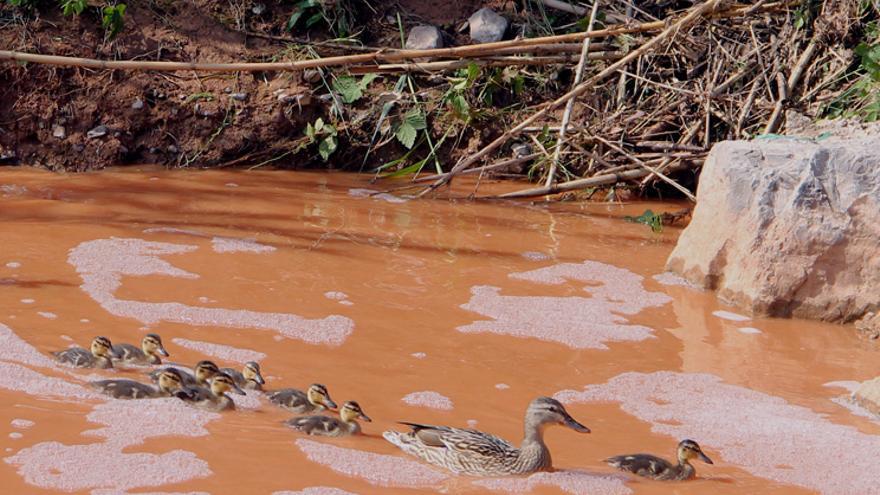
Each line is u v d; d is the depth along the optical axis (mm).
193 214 14125
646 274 13039
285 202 15062
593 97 17484
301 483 7398
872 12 16766
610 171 16172
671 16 17500
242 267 12188
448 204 15625
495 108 17547
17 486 7066
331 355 9992
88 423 8070
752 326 11562
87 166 16047
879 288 11602
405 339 10508
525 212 15484
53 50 16453
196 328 10344
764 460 8359
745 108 16219
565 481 7754
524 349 10477
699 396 9602
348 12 18047
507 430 8648
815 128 14664
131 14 17203
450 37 18297
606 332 11062
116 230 13156
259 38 17625
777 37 17156
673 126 16969
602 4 18344
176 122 16578
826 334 11461
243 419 8445
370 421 8344
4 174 15422
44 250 12203
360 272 12375
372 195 15797
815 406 9516
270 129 16859
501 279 12484
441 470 7809
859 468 8258
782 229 11773
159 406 8445
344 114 17125
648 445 8570
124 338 9945
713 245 12461
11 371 8914
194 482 7289
